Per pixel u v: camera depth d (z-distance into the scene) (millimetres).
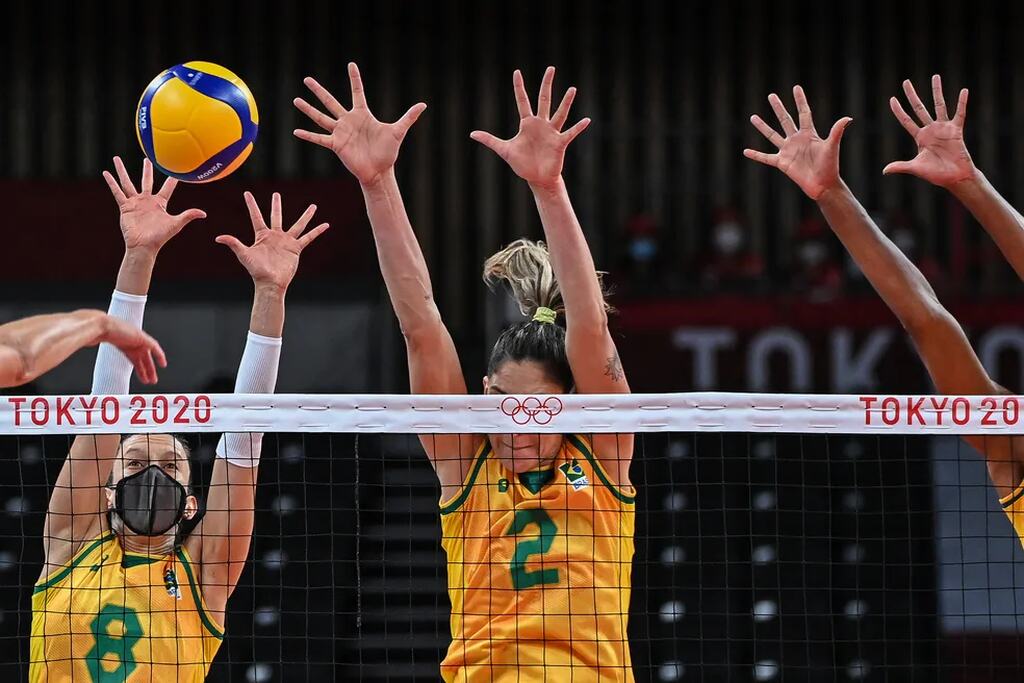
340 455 36719
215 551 14320
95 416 13227
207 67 14781
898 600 34188
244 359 14102
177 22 49000
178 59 49000
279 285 14180
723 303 37938
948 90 49438
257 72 48875
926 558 34469
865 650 33719
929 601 34000
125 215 14305
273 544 34875
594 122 49406
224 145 14398
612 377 12938
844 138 48812
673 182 48375
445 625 34156
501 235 48781
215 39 48969
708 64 49781
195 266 39812
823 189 13727
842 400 13172
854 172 48625
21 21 48562
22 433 13156
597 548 12477
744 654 33438
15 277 40438
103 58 48875
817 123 49438
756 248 48406
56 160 48500
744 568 34594
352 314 39500
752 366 37656
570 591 12250
